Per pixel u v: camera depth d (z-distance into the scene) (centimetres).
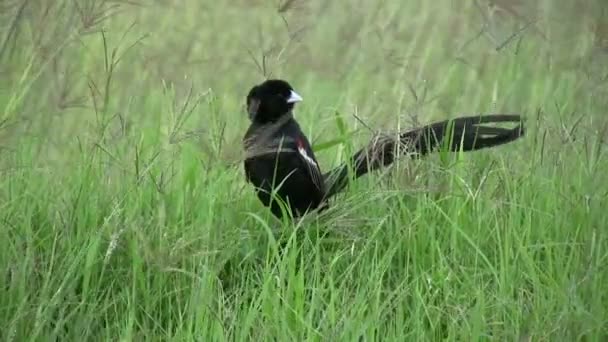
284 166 1392
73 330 1124
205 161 1429
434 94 1755
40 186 1364
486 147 1442
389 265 1238
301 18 2181
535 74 1931
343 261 1277
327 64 2105
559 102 1750
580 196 1386
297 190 1402
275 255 1225
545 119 1506
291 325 1129
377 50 2162
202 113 1711
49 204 1310
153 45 2084
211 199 1315
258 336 1088
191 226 1264
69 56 1655
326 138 1727
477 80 1883
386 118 1582
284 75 2084
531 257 1265
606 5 1855
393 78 1984
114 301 1150
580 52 1933
